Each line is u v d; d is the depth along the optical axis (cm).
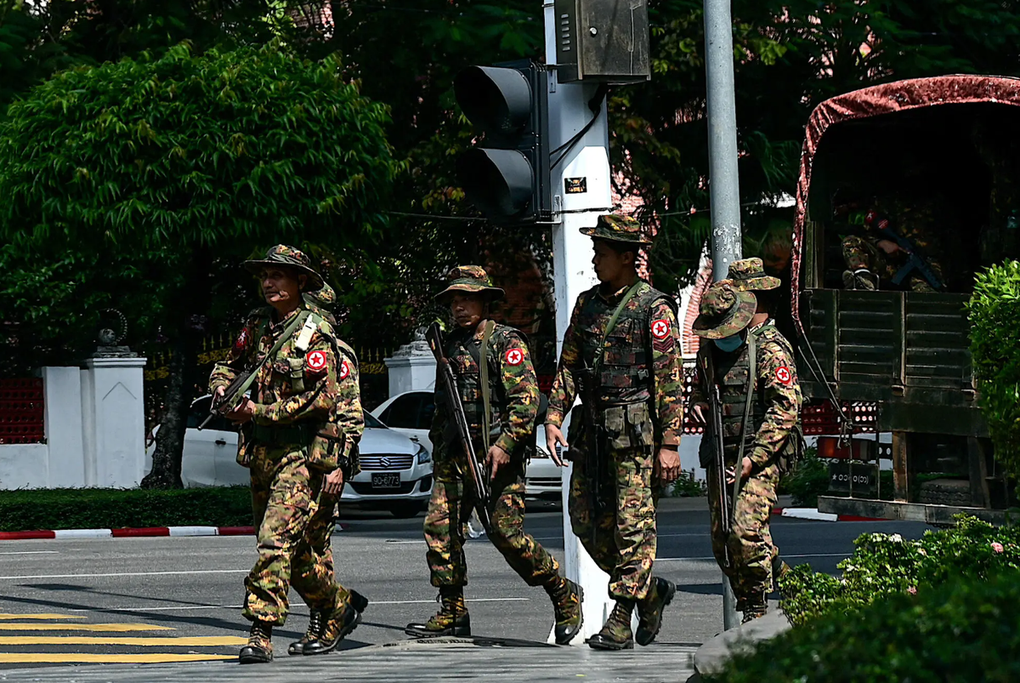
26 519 5816
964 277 3831
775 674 1007
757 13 7312
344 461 2453
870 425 3459
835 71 7756
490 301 2645
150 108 5588
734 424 2486
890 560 1806
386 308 8138
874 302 3359
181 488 6347
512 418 2547
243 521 6147
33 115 5672
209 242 5628
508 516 2578
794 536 5269
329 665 2267
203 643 2923
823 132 3491
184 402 6550
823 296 3469
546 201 2644
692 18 7194
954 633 995
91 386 7106
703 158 7881
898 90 3403
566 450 2531
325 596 2573
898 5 7412
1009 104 3297
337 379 2461
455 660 2294
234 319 8175
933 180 3862
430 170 7531
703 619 3356
